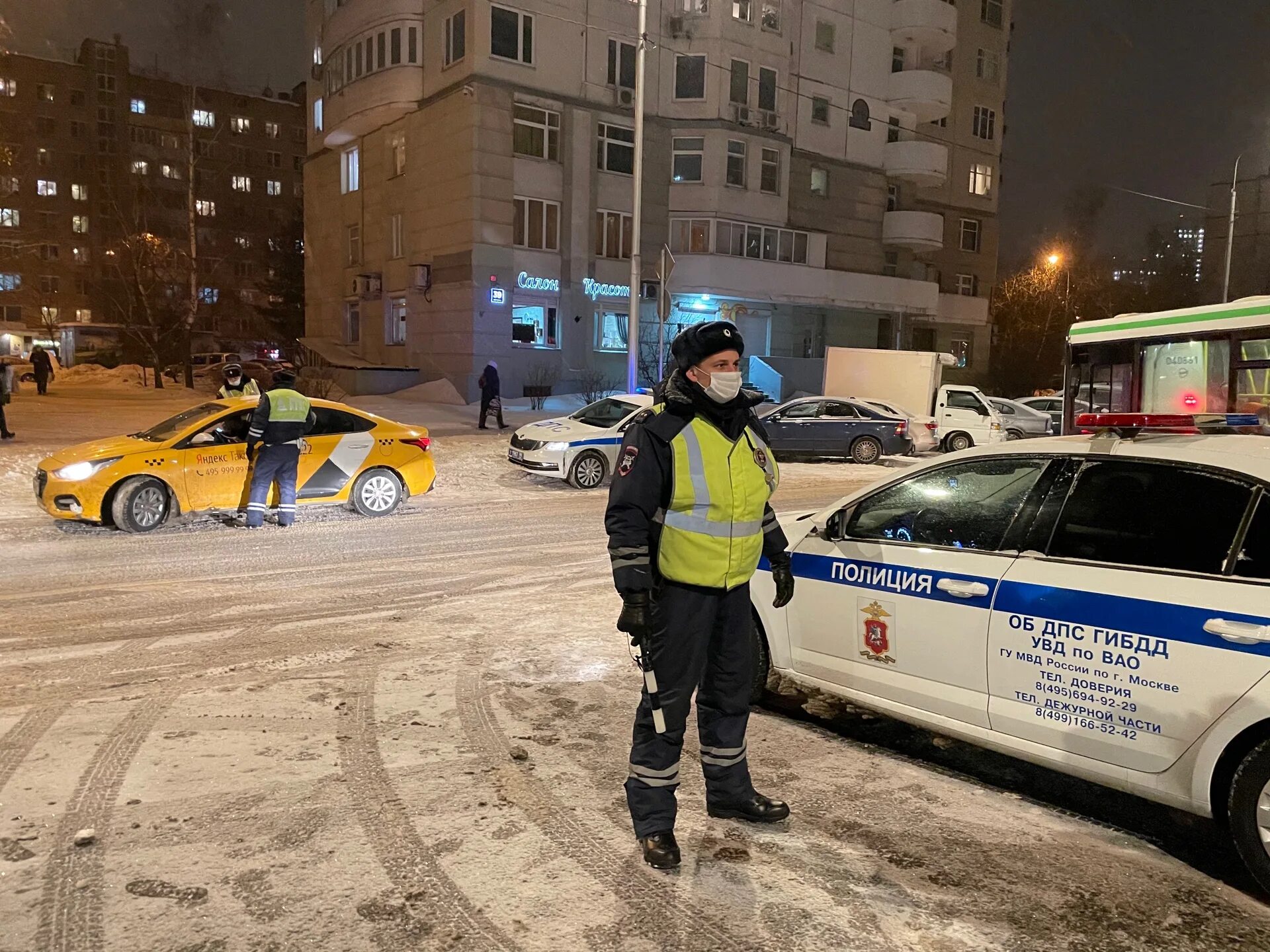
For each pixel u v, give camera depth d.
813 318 36.28
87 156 71.06
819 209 35.78
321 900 2.87
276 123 79.31
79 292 70.88
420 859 3.13
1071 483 3.57
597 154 30.23
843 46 35.72
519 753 4.01
